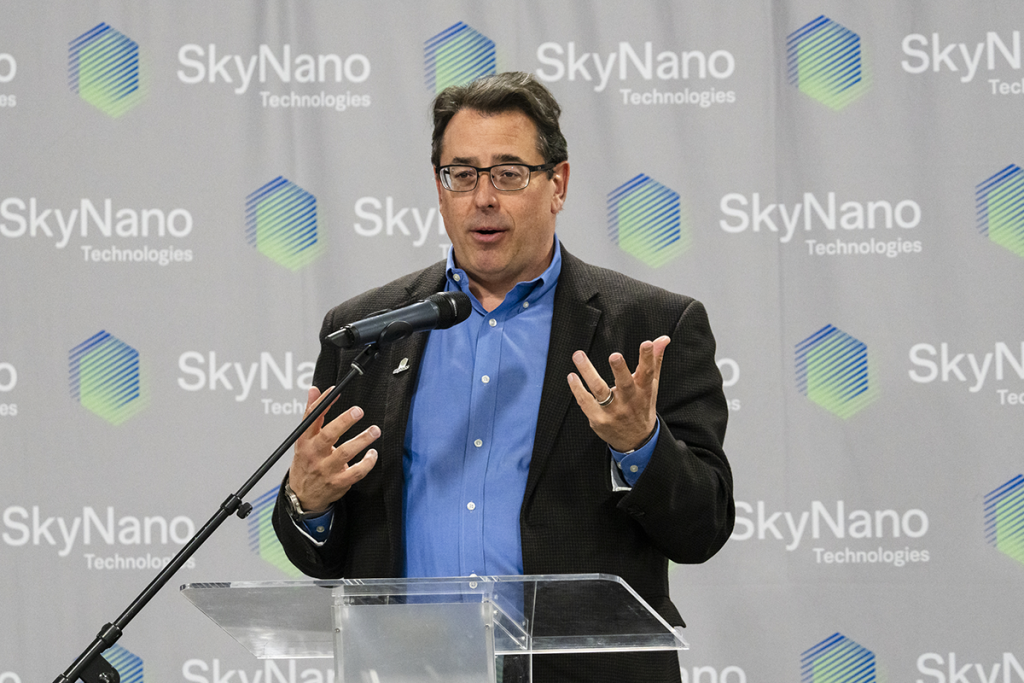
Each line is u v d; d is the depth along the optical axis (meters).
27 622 7.88
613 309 5.31
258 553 7.95
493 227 5.12
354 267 8.09
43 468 7.94
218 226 8.09
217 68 8.13
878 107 7.96
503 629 3.89
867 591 7.80
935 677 7.73
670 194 8.03
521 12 8.12
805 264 7.95
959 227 7.87
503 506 5.01
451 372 5.32
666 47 8.08
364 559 5.11
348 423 4.41
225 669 7.92
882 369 7.87
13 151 8.06
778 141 8.01
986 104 7.91
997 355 7.81
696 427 5.09
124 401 8.00
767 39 8.03
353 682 3.60
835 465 7.86
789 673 7.81
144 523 7.94
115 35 8.12
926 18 7.95
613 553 4.91
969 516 7.77
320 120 8.12
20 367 7.98
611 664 4.72
